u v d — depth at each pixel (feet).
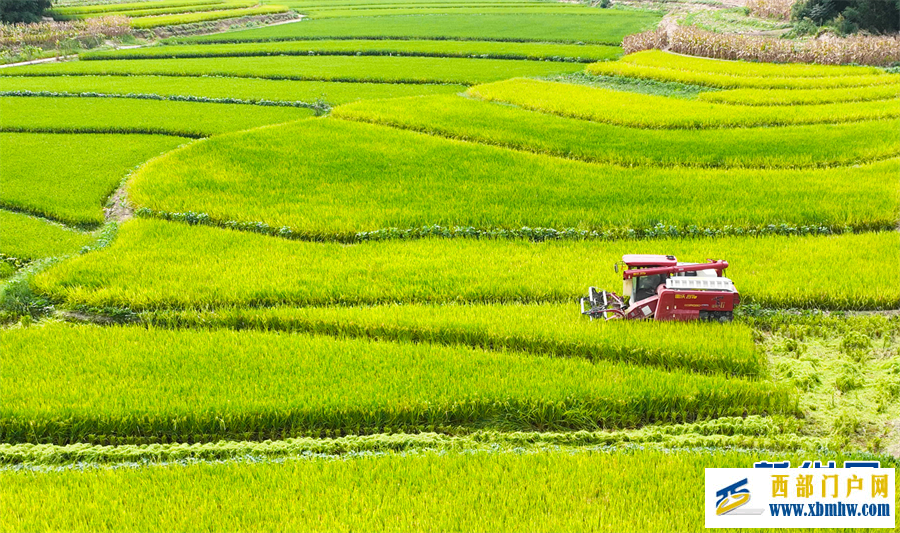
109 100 109.91
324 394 39.17
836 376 40.91
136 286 52.01
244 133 87.20
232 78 127.34
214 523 30.19
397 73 127.85
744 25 187.21
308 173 73.97
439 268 54.34
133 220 64.23
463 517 30.42
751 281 50.37
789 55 131.95
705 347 42.63
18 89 116.98
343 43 163.73
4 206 69.56
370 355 43.06
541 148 81.92
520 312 47.55
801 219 60.44
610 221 61.00
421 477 32.99
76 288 52.03
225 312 48.75
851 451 34.73
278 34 182.80
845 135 83.30
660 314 45.65
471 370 41.37
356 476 33.06
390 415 38.14
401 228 61.82
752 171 73.56
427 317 46.91
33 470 34.42
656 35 148.36
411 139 84.89
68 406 38.37
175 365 42.37
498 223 61.82
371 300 50.62
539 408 38.29
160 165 76.48
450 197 67.41
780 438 35.88
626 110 95.71
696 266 45.88
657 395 38.58
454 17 216.95
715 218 61.11
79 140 90.33
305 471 33.42
